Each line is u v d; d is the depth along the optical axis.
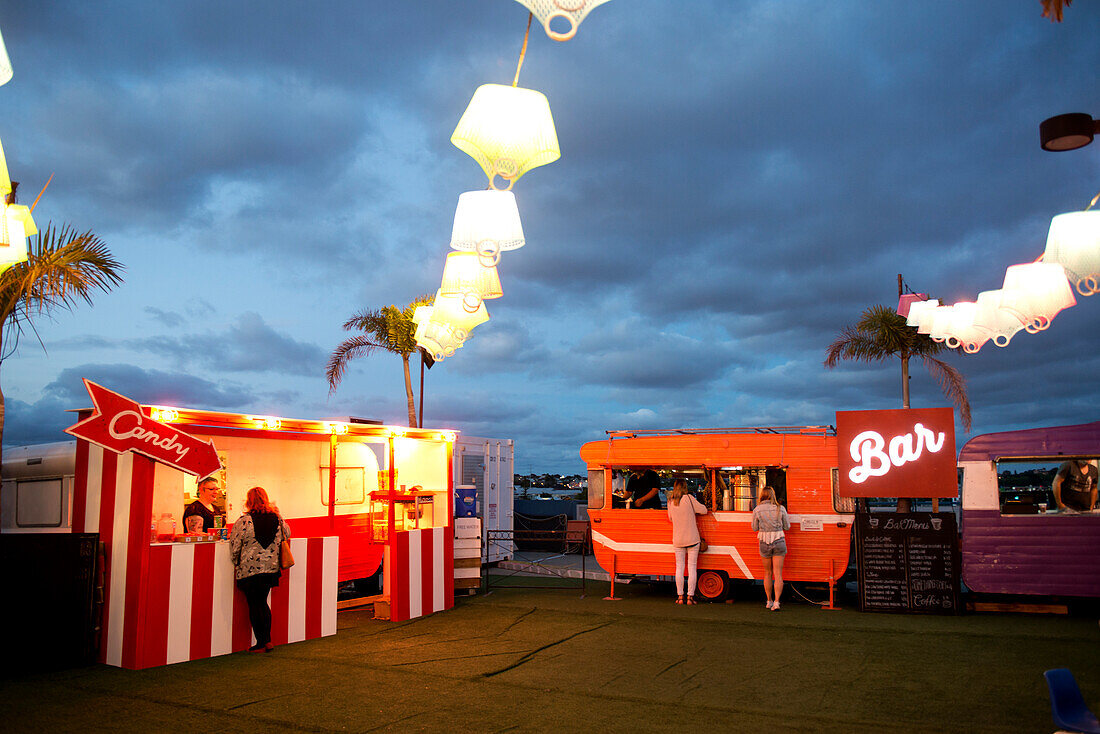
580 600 12.17
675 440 12.44
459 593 12.88
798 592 11.83
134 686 7.03
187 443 8.12
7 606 7.66
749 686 7.02
